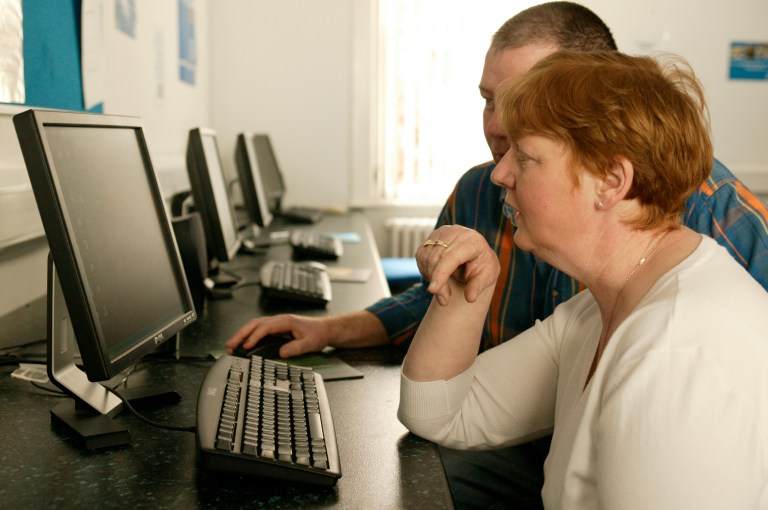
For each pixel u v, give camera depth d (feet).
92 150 3.34
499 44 4.83
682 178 2.72
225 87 14.15
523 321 5.06
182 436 3.24
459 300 3.50
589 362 3.08
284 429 3.10
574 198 2.79
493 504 4.37
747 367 2.33
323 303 6.12
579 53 2.89
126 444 3.13
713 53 14.55
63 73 5.91
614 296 2.93
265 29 14.05
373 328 5.02
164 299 3.84
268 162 12.16
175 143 10.93
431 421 3.43
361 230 11.41
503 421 3.59
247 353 4.52
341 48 14.16
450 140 14.48
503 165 2.99
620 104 2.63
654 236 2.85
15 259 5.03
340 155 14.49
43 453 3.02
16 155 4.94
